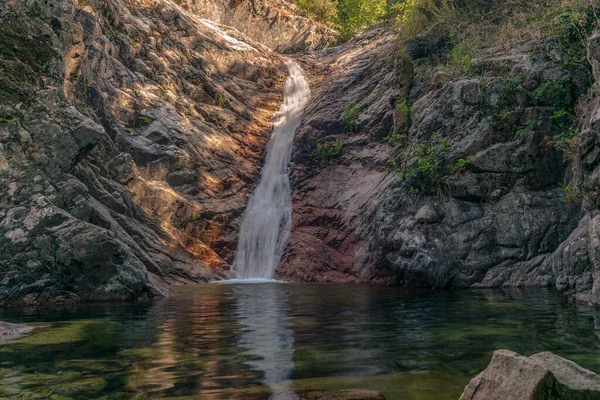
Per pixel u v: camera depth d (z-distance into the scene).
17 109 8.95
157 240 12.75
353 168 16.00
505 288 9.89
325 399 2.74
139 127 15.43
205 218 14.79
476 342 4.27
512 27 13.26
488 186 10.94
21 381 3.14
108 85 15.01
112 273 8.23
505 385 2.37
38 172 8.65
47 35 9.70
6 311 6.88
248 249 14.73
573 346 4.04
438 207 11.03
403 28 17.94
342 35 28.44
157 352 4.00
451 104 12.07
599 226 6.73
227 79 20.73
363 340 4.44
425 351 3.95
